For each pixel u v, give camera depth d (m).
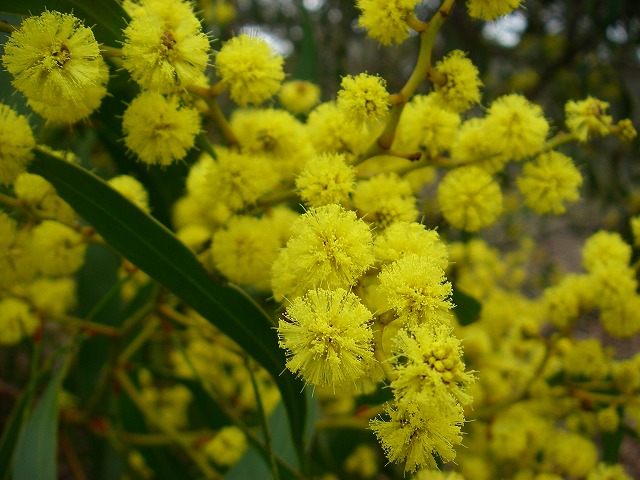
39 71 0.06
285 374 0.08
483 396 0.15
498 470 0.16
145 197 0.10
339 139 0.09
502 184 0.20
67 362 0.11
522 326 0.13
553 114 0.30
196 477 0.16
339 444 0.17
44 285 0.14
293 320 0.06
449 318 0.06
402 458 0.05
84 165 0.16
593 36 0.27
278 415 0.11
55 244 0.10
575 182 0.09
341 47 0.27
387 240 0.07
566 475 0.14
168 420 0.18
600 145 0.29
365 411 0.14
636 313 0.11
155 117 0.08
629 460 0.26
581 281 0.12
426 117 0.09
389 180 0.08
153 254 0.08
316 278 0.06
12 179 0.07
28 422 0.10
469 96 0.08
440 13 0.07
